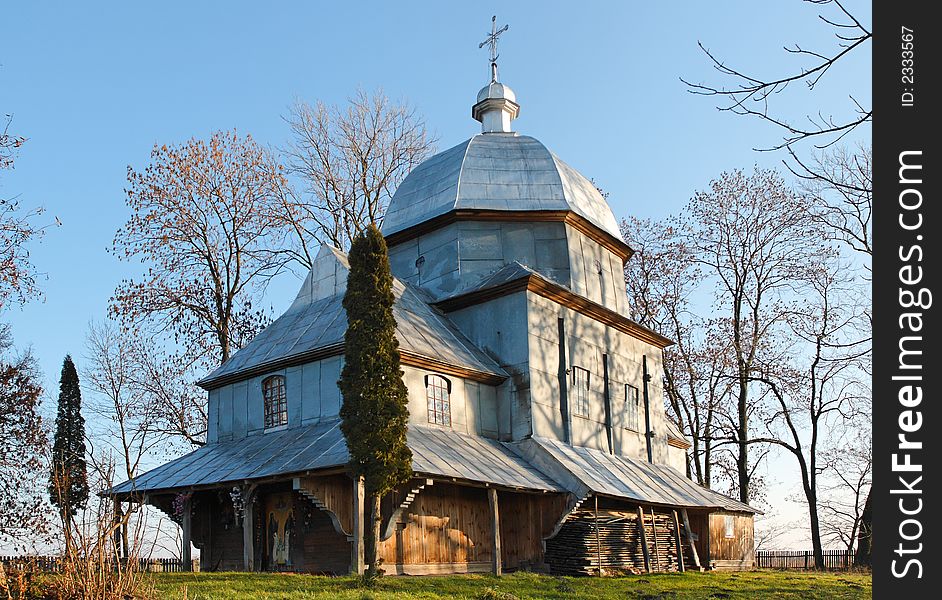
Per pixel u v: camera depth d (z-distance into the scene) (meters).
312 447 21.08
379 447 17.42
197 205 35.97
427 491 21.91
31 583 13.30
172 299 35.03
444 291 28.95
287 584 16.47
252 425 25.17
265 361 24.94
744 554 32.00
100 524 13.02
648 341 32.16
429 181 31.50
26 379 27.78
